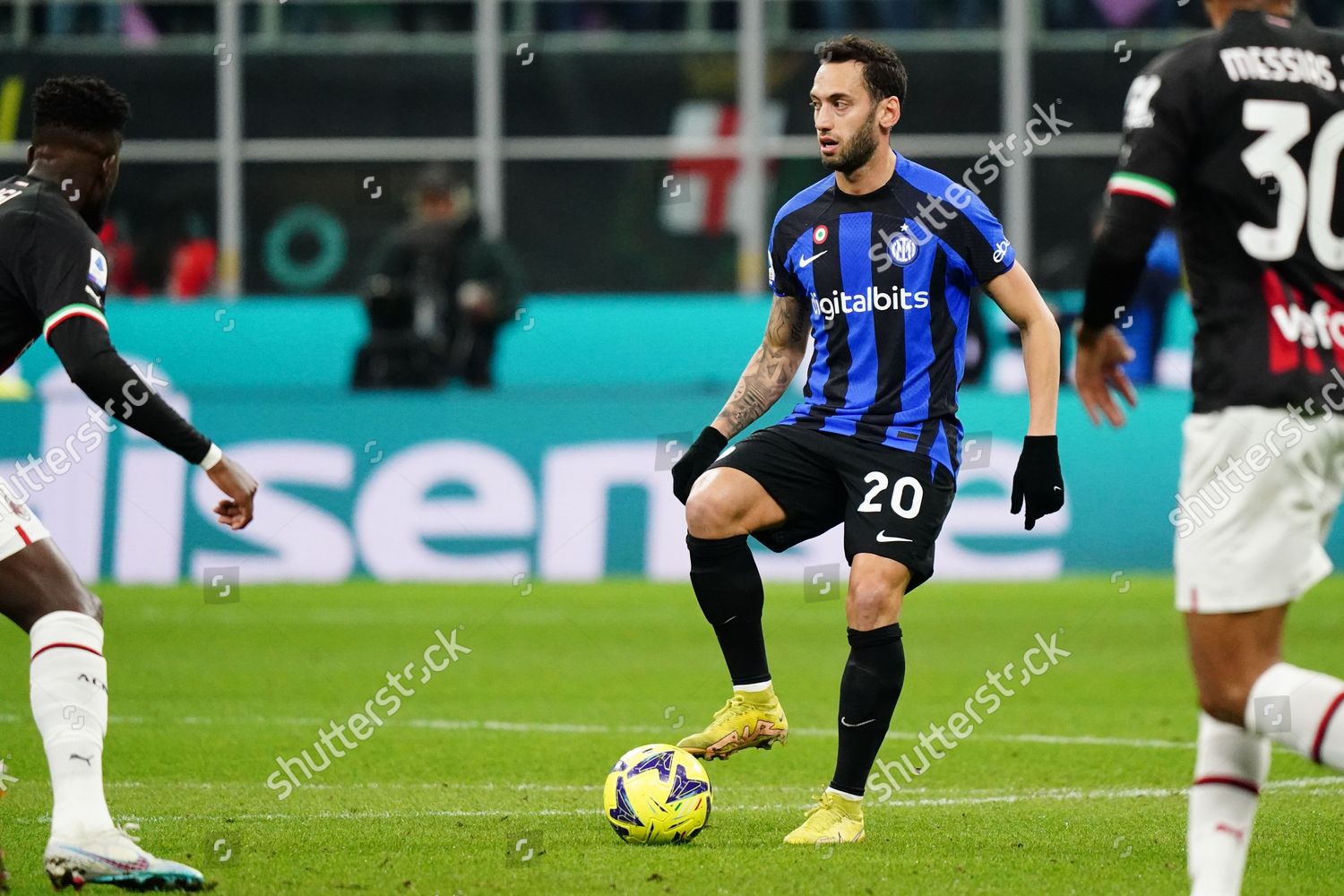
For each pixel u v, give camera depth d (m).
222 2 55.97
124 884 14.12
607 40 57.03
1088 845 16.73
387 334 50.56
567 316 52.50
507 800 19.86
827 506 18.16
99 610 14.94
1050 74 56.50
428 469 46.88
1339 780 21.14
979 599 42.56
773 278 18.88
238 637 36.62
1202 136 13.04
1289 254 12.93
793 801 19.98
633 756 17.05
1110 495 47.09
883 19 56.91
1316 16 56.28
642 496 46.75
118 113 15.67
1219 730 13.27
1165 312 50.09
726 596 18.06
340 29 56.72
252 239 56.88
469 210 51.69
